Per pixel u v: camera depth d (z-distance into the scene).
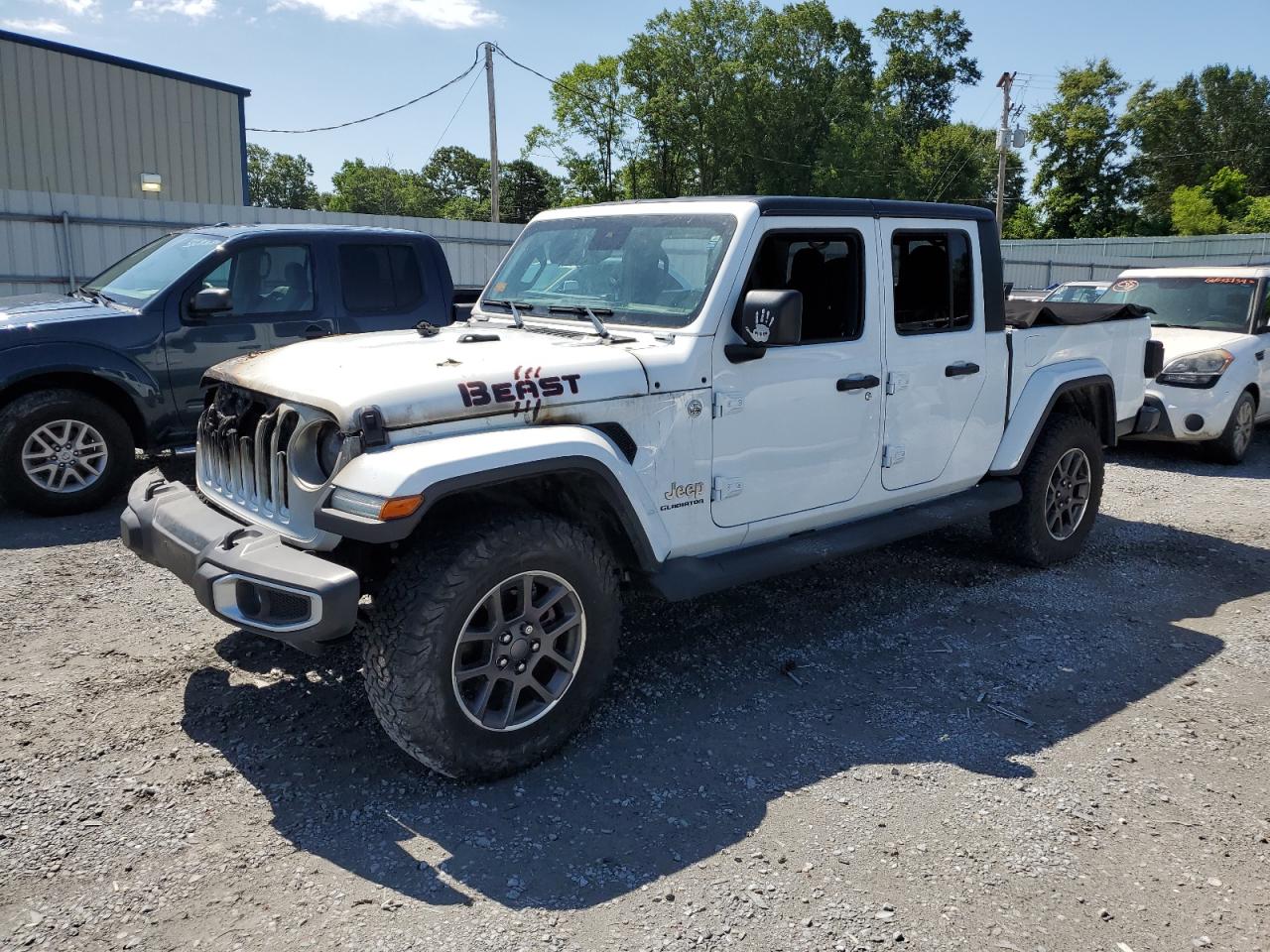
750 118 50.59
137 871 2.82
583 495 3.58
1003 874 2.90
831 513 4.47
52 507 6.43
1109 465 9.23
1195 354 9.04
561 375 3.46
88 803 3.15
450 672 3.12
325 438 3.25
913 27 69.38
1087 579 5.68
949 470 5.04
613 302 4.22
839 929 2.63
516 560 3.20
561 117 53.25
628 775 3.40
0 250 13.04
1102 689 4.21
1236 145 77.31
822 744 3.68
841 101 50.62
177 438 6.86
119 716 3.74
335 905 2.68
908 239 4.66
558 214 4.84
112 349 6.48
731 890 2.79
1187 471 9.00
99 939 2.53
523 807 3.18
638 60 51.44
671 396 3.74
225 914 2.64
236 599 3.13
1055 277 29.16
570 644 3.48
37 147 19.59
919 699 4.07
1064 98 60.78
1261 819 3.22
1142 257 32.78
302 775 3.35
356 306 7.53
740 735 3.72
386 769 3.40
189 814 3.11
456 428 3.22
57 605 4.89
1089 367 5.78
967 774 3.47
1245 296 9.98
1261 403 9.55
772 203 4.05
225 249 6.98
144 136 20.98
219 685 4.02
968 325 5.01
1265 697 4.16
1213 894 2.83
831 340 4.30
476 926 2.61
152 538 3.58
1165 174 74.62
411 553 3.16
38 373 6.24
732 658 4.44
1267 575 5.85
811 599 5.23
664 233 4.20
